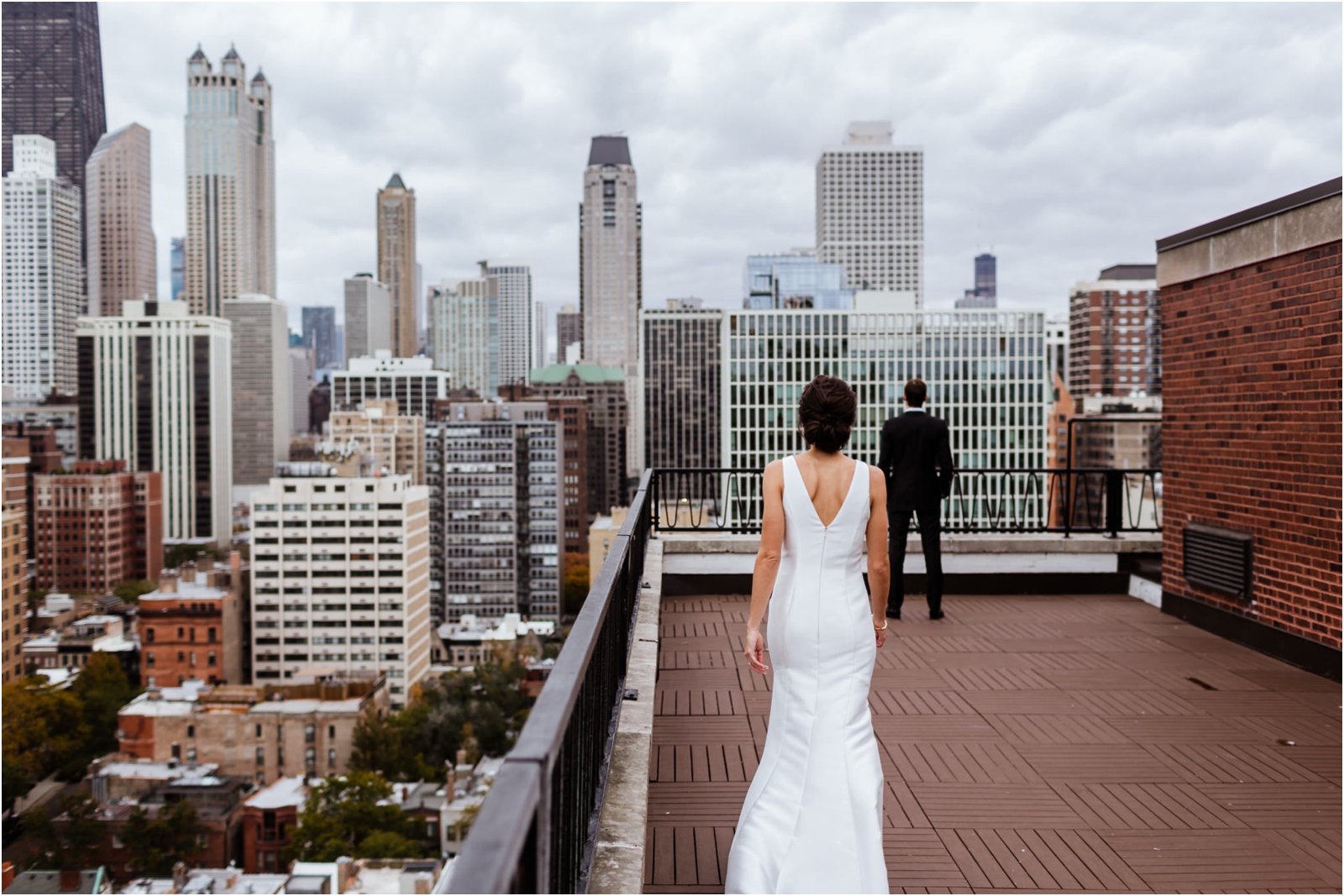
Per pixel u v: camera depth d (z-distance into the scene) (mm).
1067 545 8719
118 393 181000
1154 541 8656
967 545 8727
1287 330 5898
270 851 54156
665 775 4070
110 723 71438
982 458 97688
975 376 97750
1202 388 6961
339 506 88125
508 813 1159
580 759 2273
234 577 87875
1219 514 6773
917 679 5676
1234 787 4012
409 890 44938
